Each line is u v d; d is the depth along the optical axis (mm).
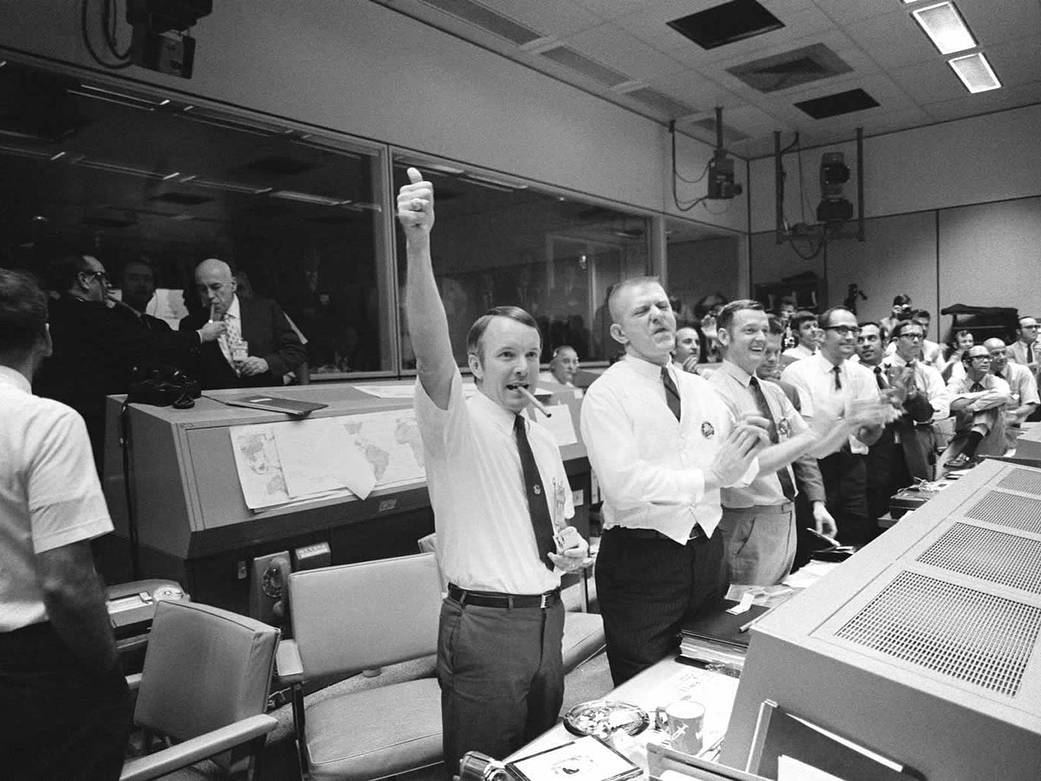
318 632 1781
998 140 6121
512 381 1333
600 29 4227
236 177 3236
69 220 2705
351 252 3723
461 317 4406
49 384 2250
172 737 1451
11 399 1155
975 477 1234
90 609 1156
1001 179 6125
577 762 985
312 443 2145
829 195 6254
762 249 7285
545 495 1365
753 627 664
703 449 1603
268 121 3299
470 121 4281
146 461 1965
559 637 1353
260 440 2031
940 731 557
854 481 3359
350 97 3621
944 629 647
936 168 6406
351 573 1860
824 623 665
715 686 1291
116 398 2092
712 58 4723
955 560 807
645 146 5828
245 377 2727
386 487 2283
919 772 576
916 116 6168
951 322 6371
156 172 2959
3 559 1133
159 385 2025
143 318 2500
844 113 6016
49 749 1168
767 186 7215
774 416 2299
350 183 3709
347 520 2201
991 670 580
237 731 1270
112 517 2117
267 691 1384
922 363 4551
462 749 1276
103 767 1214
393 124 3832
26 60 2582
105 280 2467
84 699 1188
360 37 3666
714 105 5637
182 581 1899
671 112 5754
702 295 6637
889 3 4117
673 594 1519
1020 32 4555
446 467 1307
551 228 5035
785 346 5039
